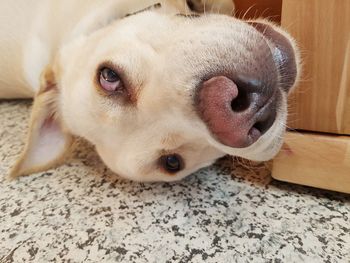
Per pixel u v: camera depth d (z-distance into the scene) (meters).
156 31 0.17
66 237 0.17
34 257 0.16
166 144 0.18
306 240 0.16
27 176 0.22
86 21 0.22
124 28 0.18
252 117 0.13
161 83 0.15
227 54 0.13
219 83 0.13
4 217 0.19
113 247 0.16
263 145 0.15
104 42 0.18
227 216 0.18
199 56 0.14
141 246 0.16
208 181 0.21
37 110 0.21
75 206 0.19
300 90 0.17
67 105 0.20
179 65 0.14
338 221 0.17
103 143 0.20
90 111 0.18
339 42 0.16
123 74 0.16
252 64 0.13
